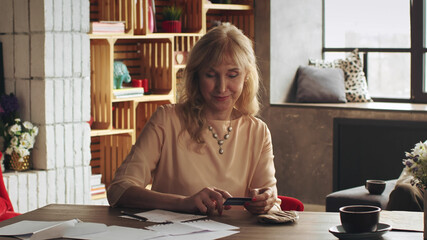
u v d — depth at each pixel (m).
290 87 6.67
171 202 2.11
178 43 6.22
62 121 4.78
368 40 6.73
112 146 5.55
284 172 6.48
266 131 2.44
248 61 2.28
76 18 4.80
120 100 5.29
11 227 1.92
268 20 6.46
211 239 1.76
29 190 4.62
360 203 4.22
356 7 6.77
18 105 4.74
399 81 6.60
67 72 4.77
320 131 6.24
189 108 2.34
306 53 6.79
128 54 5.86
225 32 2.25
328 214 2.12
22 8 4.70
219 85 2.24
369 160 6.02
